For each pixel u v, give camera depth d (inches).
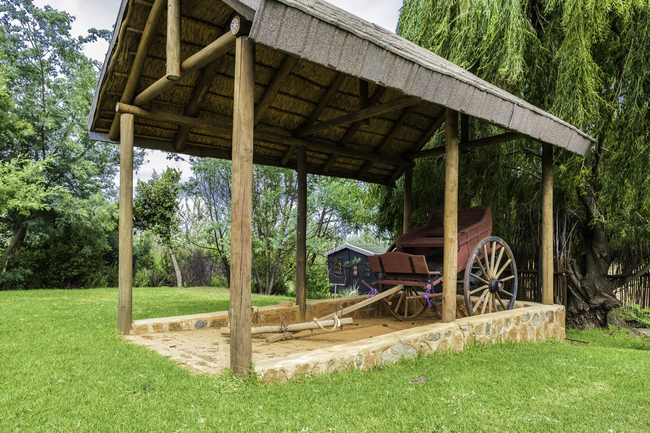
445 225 229.9
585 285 378.0
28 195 627.5
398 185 436.5
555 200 384.5
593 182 355.6
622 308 345.4
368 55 159.6
